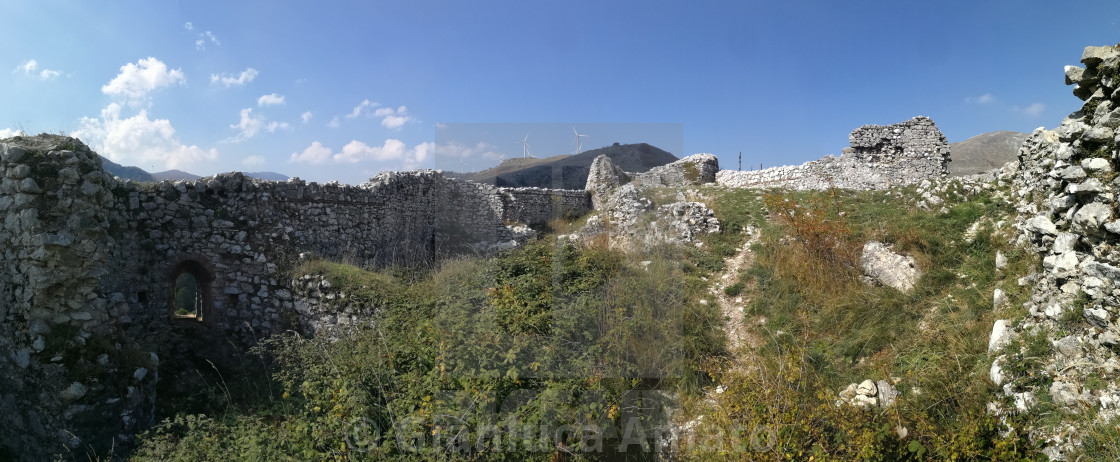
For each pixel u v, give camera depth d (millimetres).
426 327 4969
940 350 5516
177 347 8594
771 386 4777
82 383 6223
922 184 11234
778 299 7410
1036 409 3996
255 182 10195
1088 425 3535
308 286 8867
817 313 6969
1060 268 4473
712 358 6023
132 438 6484
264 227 10156
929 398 4816
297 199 10906
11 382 6758
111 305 7539
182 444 5500
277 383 7785
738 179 21906
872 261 7559
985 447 4102
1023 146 8266
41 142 6965
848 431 4254
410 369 4844
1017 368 4410
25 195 6484
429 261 11820
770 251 8781
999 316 5449
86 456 6125
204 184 9438
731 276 8398
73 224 6781
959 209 8727
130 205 8461
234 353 9039
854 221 9477
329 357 5711
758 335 6789
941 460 4074
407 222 14367
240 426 5723
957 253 7387
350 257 11773
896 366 5574
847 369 5766
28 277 6527
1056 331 4344
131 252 8406
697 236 10039
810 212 9750
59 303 6613
